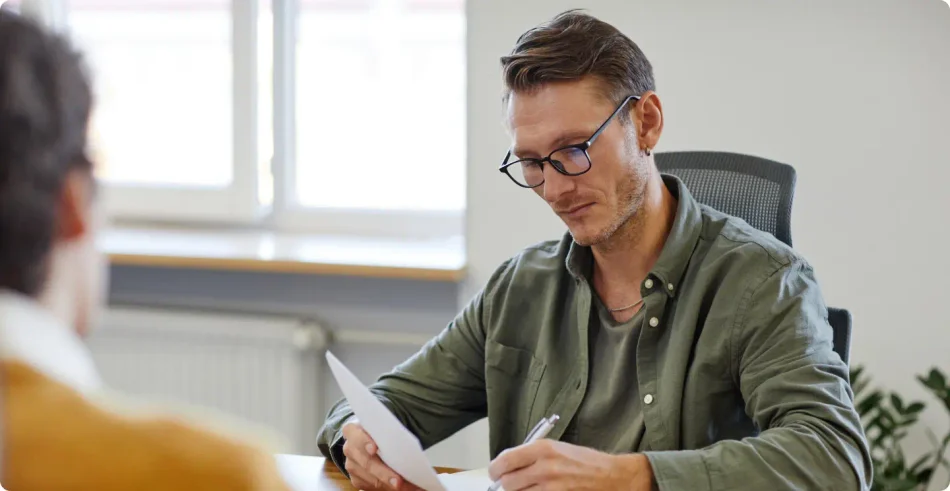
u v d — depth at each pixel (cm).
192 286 279
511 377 157
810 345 133
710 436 139
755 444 123
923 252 230
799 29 230
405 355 271
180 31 290
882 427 219
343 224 287
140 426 59
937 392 214
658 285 143
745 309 137
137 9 291
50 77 59
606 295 150
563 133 136
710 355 138
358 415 129
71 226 60
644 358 142
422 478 122
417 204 285
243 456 59
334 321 272
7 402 57
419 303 266
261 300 275
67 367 60
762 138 236
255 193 285
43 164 57
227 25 287
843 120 231
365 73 283
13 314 58
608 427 146
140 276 281
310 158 290
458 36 276
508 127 144
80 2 294
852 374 216
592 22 140
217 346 268
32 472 56
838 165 232
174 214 292
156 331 270
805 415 126
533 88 138
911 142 228
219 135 292
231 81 282
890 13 225
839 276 236
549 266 157
